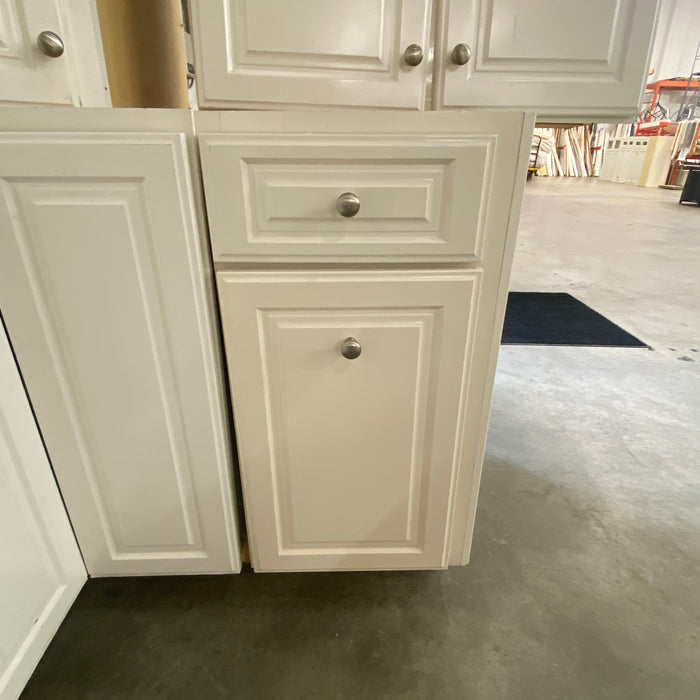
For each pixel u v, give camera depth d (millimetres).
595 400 1690
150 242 622
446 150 602
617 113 785
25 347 677
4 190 587
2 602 700
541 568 1034
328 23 690
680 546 1094
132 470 781
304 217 631
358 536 874
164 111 583
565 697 790
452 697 790
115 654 840
